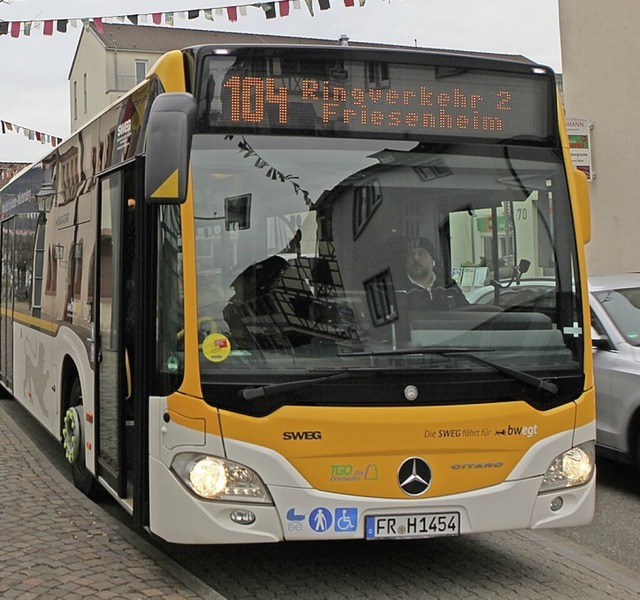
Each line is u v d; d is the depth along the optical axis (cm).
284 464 474
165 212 502
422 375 493
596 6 1631
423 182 519
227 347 479
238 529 473
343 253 500
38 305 902
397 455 488
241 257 488
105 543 573
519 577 562
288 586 537
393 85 522
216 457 473
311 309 490
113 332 595
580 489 525
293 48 509
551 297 530
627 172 1590
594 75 1644
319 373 481
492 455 503
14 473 773
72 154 761
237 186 493
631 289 866
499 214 529
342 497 480
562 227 541
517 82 544
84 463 702
